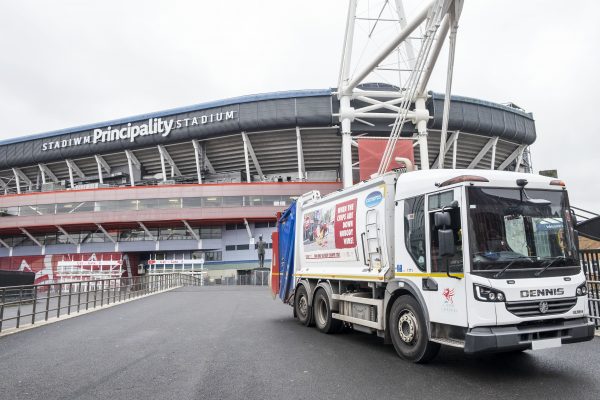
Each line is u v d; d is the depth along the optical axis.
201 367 6.77
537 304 5.83
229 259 52.16
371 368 6.58
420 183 7.07
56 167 61.38
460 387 5.51
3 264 57.28
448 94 20.77
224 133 49.22
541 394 5.15
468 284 5.79
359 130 45.97
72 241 56.88
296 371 6.45
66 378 6.17
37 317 15.50
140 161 57.56
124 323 12.30
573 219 6.61
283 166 55.88
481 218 6.03
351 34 42.31
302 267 11.84
